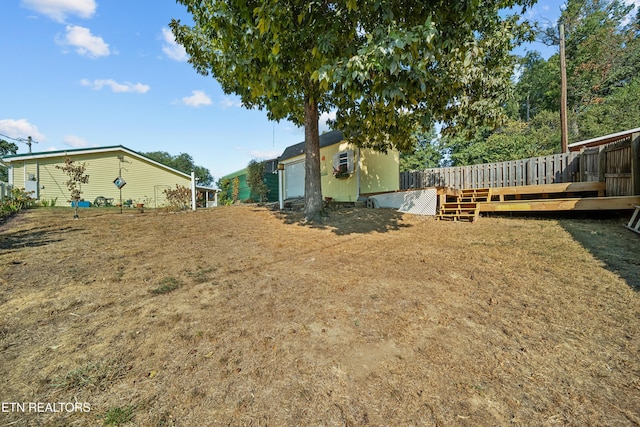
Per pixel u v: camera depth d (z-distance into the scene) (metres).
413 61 3.16
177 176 17.56
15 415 1.36
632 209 5.34
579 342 2.01
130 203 15.32
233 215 7.82
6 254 4.11
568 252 3.98
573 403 1.47
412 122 6.73
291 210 8.85
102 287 2.96
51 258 3.94
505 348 1.95
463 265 3.71
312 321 2.30
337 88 3.54
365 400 1.49
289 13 3.65
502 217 6.81
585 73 20.53
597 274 3.20
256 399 1.49
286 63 4.41
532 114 26.52
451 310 2.50
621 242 4.18
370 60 3.03
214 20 4.20
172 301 2.65
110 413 1.38
